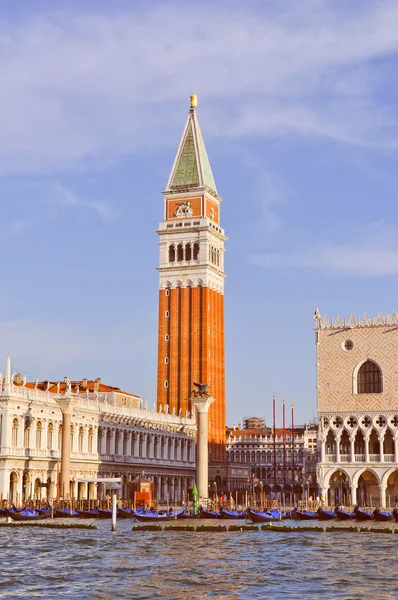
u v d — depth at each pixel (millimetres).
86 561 73062
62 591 58781
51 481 138500
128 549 82125
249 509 120562
